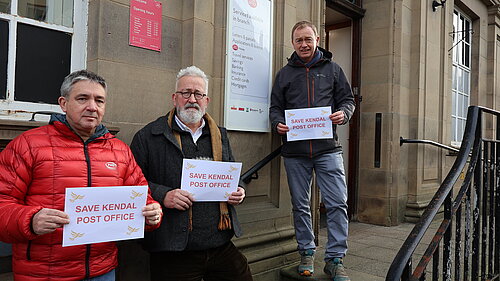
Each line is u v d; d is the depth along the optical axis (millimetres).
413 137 5059
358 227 4656
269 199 3359
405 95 4988
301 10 3586
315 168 2900
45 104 2250
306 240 2949
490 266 2674
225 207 2115
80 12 2369
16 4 2152
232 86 2963
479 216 2500
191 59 2691
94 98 1609
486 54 7367
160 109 2588
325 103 2834
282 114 2996
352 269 3162
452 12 5977
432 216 1817
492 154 2660
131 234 1624
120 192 1589
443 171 5691
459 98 6750
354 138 4965
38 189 1498
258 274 3045
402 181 4953
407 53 5016
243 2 3033
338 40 5176
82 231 1502
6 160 1493
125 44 2408
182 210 1944
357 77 4980
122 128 2387
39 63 2230
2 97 2102
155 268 2053
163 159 2029
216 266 2139
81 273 1560
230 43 2943
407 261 1551
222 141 2223
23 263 1489
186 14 2721
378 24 4836
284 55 3352
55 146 1553
